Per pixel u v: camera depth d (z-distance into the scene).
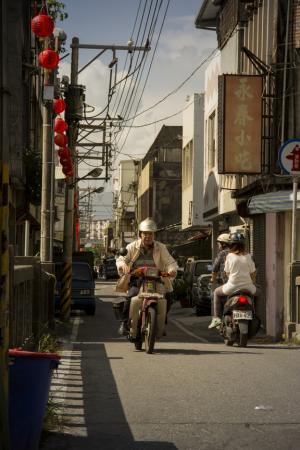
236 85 18.80
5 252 5.51
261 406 8.18
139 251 13.19
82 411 7.98
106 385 9.53
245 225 22.84
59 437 6.89
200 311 27.48
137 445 6.60
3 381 5.43
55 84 20.72
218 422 7.45
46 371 5.87
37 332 12.54
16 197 23.92
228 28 25.44
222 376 10.19
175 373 10.47
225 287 14.35
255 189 19.77
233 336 14.34
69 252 24.67
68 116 25.73
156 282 13.15
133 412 7.92
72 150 25.81
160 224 76.06
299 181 17.00
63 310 24.41
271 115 18.83
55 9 23.73
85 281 28.45
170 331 20.48
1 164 5.54
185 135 43.28
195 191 39.97
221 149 18.92
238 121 18.77
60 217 63.41
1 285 5.45
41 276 13.62
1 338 5.42
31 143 27.52
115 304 13.71
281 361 11.75
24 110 24.22
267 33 19.28
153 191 76.62
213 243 31.69
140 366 11.19
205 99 32.28
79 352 13.23
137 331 13.29
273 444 6.60
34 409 5.82
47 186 19.97
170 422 7.46
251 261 14.35
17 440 5.76
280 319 17.47
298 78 18.05
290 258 17.55
